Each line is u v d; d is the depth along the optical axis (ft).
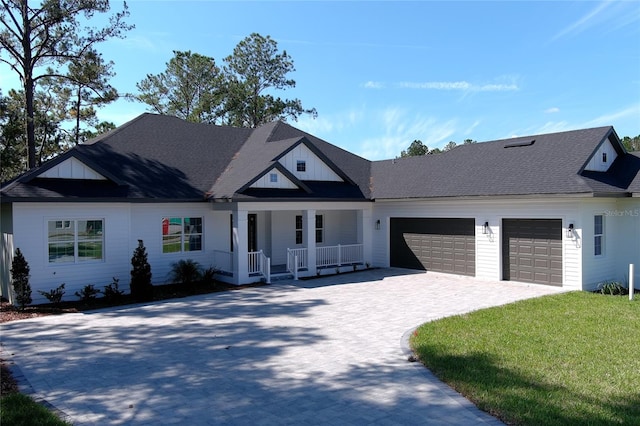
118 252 54.34
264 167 60.90
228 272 60.49
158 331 36.81
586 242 52.47
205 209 63.05
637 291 53.72
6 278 50.42
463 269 63.05
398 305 45.09
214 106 138.41
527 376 24.93
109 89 84.38
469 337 32.53
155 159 63.62
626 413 20.40
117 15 82.28
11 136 79.77
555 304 43.65
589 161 55.72
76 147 59.06
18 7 78.84
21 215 47.65
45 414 21.33
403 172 75.77
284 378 25.96
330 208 67.36
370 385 24.61
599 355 28.25
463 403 22.12
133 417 21.33
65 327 38.58
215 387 24.84
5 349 32.45
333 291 53.26
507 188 56.24
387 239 72.69
